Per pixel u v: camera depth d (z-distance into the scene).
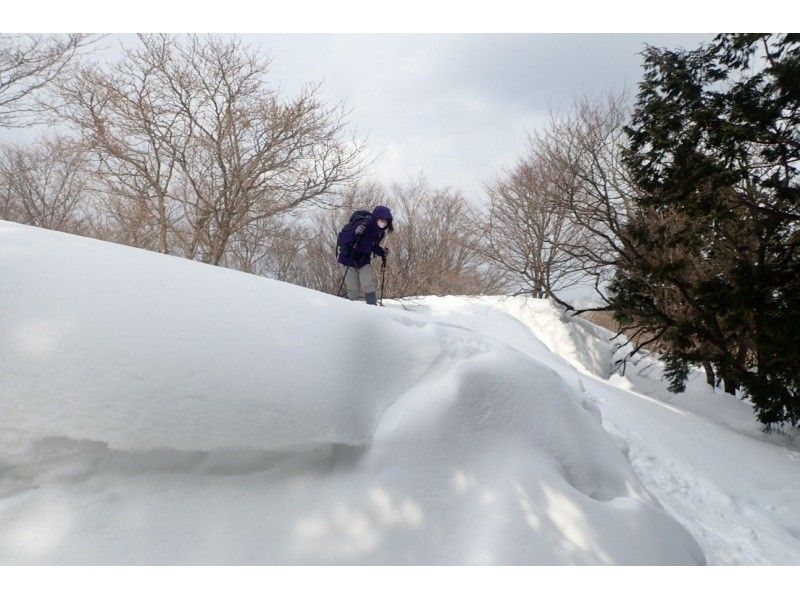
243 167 11.27
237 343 1.91
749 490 4.88
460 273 21.59
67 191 12.88
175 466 1.71
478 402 2.24
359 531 1.73
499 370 2.42
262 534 1.65
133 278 2.00
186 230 12.20
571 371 7.19
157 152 10.90
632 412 5.96
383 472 1.89
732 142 6.74
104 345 1.73
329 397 1.93
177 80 10.46
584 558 1.82
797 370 7.02
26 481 1.57
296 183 11.51
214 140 11.07
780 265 7.18
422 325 2.72
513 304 12.40
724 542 3.26
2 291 1.77
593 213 11.89
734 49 7.26
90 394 1.65
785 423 8.88
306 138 11.23
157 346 1.79
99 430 1.62
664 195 8.18
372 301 6.10
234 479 1.75
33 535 1.47
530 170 15.20
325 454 1.87
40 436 1.58
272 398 1.83
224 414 1.75
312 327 2.14
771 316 6.87
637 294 9.69
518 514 1.89
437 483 1.94
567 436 2.37
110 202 11.34
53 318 1.75
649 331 10.15
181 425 1.70
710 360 9.49
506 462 2.09
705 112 7.05
